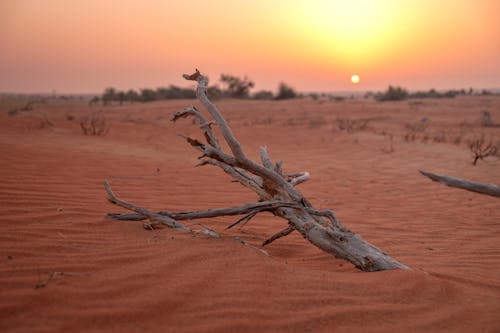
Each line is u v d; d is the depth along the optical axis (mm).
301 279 3361
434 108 38250
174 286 3059
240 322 2658
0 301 2689
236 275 3314
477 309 3033
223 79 62812
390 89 56188
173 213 4520
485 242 5699
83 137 13336
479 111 35250
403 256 4836
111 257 3557
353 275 3584
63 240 3945
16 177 6680
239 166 4434
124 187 7219
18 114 19141
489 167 11758
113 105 47219
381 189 9156
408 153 13953
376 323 2777
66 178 7152
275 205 4336
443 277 3789
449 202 8234
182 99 57062
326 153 13727
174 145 13781
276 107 39062
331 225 4418
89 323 2545
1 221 4340
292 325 2684
